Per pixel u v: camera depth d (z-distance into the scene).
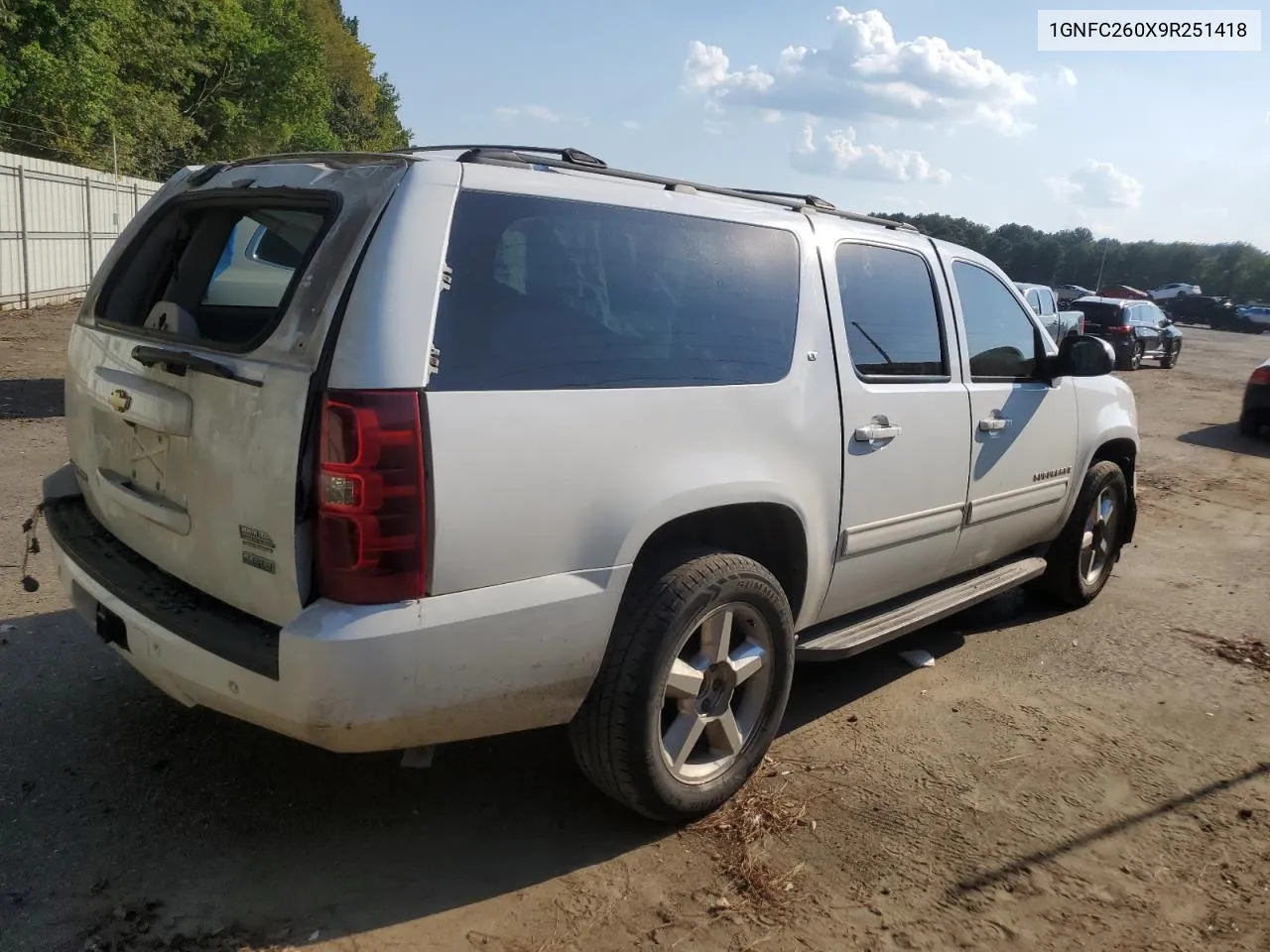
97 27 26.31
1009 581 4.85
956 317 4.38
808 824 3.34
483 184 2.74
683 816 3.20
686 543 3.22
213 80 42.50
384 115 94.19
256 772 3.38
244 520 2.59
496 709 2.72
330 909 2.74
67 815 3.06
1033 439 4.86
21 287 19.17
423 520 2.47
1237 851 3.37
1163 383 20.44
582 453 2.77
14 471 6.88
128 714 3.68
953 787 3.65
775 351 3.42
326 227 2.64
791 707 4.28
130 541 3.13
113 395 3.04
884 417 3.83
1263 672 5.00
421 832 3.13
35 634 4.28
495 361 2.64
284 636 2.43
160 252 3.54
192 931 2.61
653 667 2.95
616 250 3.03
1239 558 7.33
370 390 2.41
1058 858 3.26
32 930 2.56
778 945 2.74
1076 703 4.49
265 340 2.59
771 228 3.55
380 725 2.51
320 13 73.12
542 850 3.09
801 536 3.52
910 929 2.85
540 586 2.70
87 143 26.97
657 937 2.73
